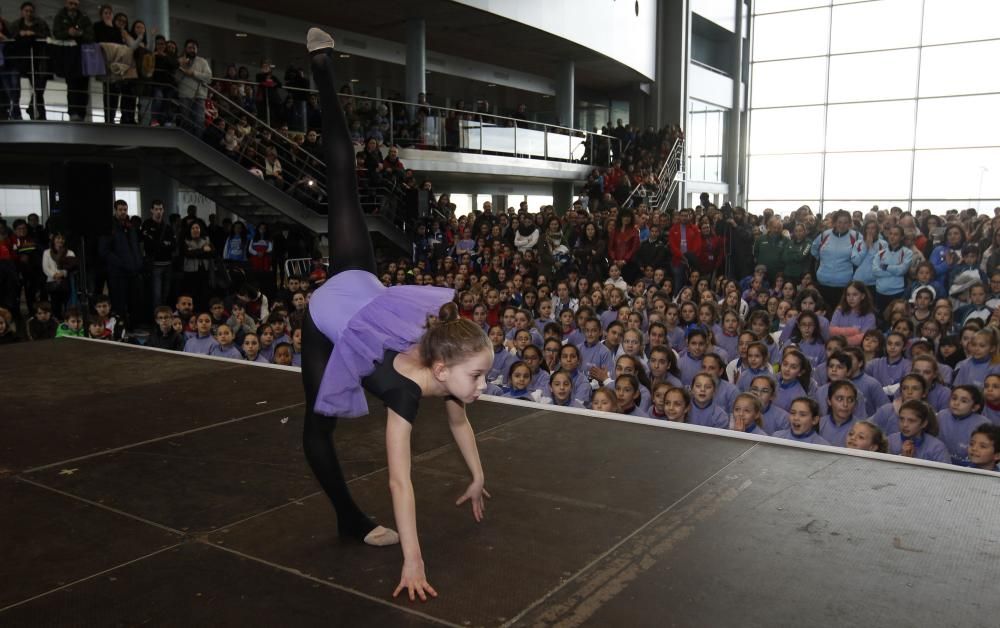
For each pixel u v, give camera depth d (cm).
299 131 1091
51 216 870
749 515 218
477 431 297
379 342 172
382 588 181
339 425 307
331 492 200
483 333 177
